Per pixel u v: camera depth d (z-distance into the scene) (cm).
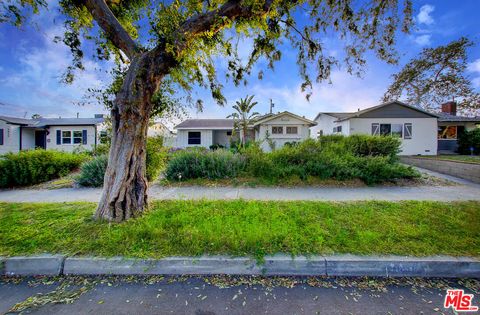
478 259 274
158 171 825
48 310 217
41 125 2072
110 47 480
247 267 275
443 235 327
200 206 461
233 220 377
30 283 261
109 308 220
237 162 788
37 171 740
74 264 278
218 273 275
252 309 218
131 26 484
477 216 402
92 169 720
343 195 576
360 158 786
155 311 215
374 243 306
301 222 375
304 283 259
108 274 275
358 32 508
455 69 2166
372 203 489
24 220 383
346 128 1733
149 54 381
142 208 408
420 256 280
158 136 830
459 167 834
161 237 319
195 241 308
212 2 430
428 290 248
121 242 308
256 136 2352
